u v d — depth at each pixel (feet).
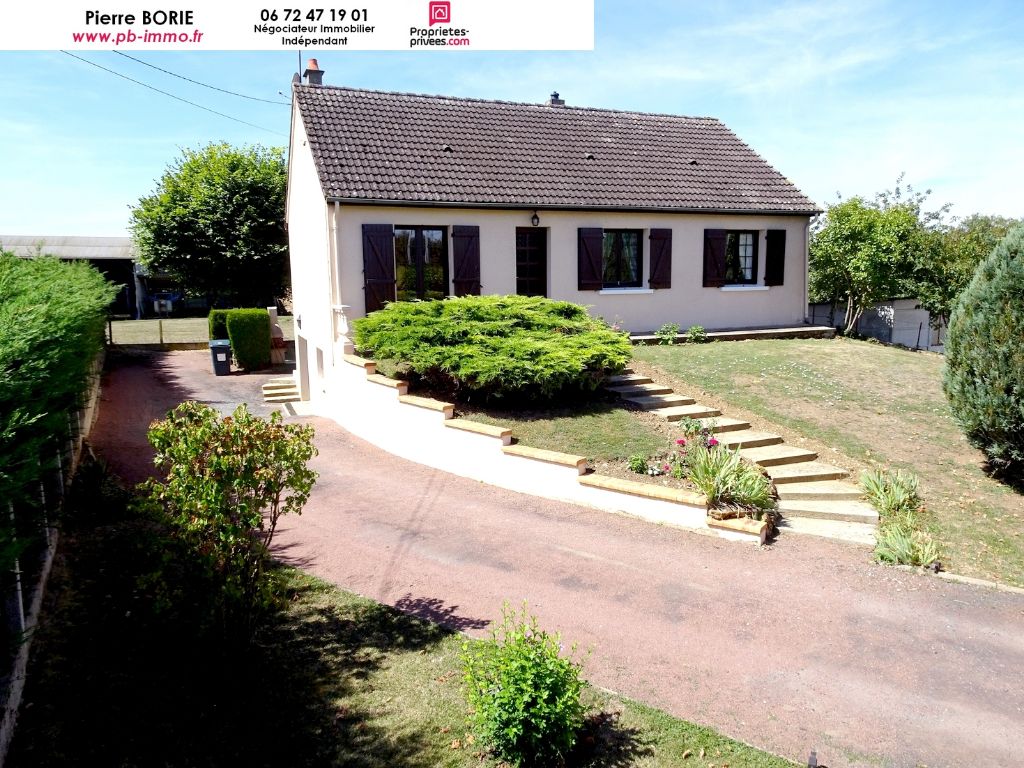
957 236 81.71
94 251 128.88
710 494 26.73
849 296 73.87
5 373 12.44
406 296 50.67
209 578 16.76
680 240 58.49
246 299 105.60
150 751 13.69
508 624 19.22
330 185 46.60
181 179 101.24
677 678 16.84
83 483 26.02
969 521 27.50
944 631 19.31
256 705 15.38
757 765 13.71
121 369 74.79
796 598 21.16
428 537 26.13
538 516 28.40
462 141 55.36
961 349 30.91
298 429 17.39
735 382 43.39
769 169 64.85
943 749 14.40
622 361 38.17
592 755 13.92
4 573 14.03
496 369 34.83
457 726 14.78
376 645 18.15
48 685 15.61
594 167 57.72
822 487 29.91
